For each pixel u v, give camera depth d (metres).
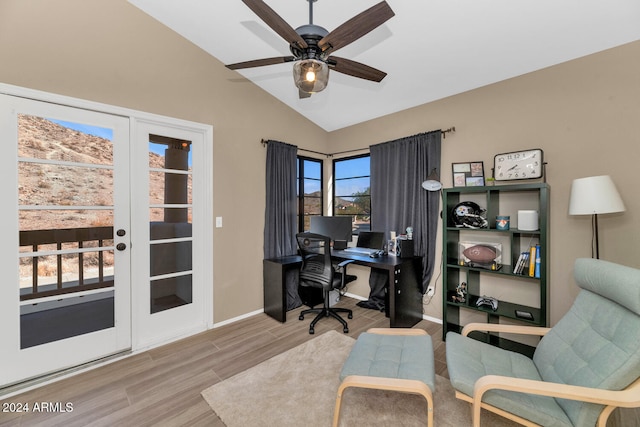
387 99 3.28
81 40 2.18
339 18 2.18
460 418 1.71
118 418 1.71
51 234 2.12
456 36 2.21
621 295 1.35
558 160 2.37
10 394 1.91
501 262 2.70
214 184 2.98
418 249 3.21
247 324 3.08
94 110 2.26
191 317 2.88
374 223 3.65
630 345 1.25
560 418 1.29
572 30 2.02
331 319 3.20
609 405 1.21
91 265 2.29
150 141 2.59
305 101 3.57
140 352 2.48
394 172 3.42
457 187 2.69
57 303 2.16
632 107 2.05
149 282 2.60
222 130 3.04
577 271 1.71
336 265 3.10
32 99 2.01
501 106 2.68
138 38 2.46
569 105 2.31
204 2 2.28
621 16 1.85
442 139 3.09
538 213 2.39
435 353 2.48
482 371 1.59
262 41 2.68
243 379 2.08
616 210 1.87
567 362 1.51
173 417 1.72
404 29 2.18
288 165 3.64
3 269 1.94
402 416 1.72
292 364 2.28
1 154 1.92
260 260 3.41
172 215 2.74
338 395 1.54
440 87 2.92
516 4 1.86
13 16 1.92
